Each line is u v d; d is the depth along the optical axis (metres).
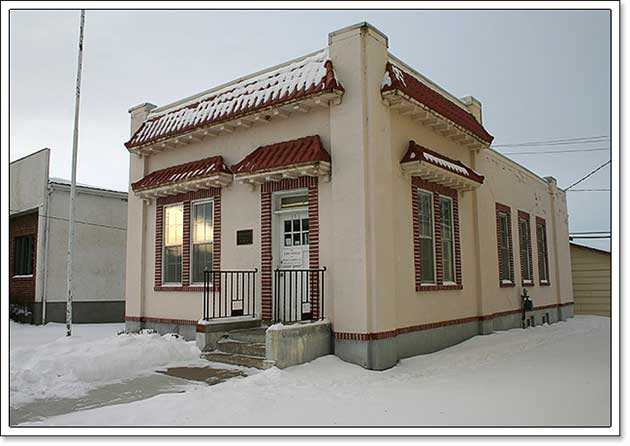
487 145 13.36
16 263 18.83
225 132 11.72
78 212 18.00
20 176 18.73
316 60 10.27
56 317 17.20
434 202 11.67
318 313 9.69
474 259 13.24
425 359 9.92
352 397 7.07
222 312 11.40
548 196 20.31
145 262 13.29
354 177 9.43
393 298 9.51
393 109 10.38
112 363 8.58
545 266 19.17
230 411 6.34
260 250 10.86
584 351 11.51
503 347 11.50
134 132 13.95
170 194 12.68
